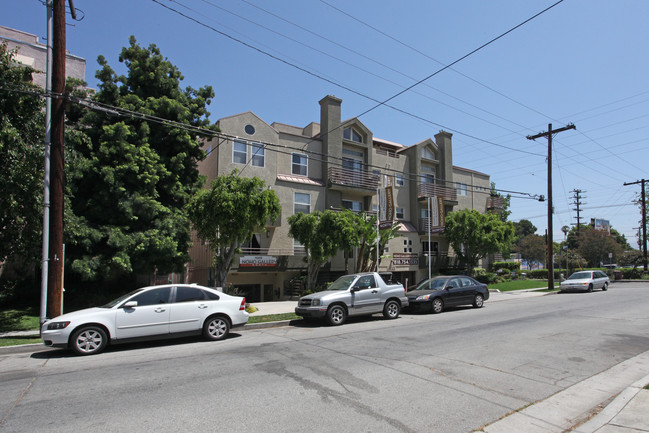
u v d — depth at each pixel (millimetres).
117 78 16828
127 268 14438
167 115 17062
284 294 22547
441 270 30703
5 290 16078
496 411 5062
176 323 9688
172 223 16062
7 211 11453
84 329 8703
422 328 11492
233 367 7211
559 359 7711
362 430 4445
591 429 4434
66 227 13062
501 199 37469
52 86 10938
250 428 4484
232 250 15516
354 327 11977
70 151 13758
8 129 10742
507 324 12023
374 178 27234
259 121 22828
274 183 22922
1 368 7707
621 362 7539
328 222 20297
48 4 10953
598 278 25859
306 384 6113
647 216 41781
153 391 5852
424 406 5203
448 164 32562
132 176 15414
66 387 6164
